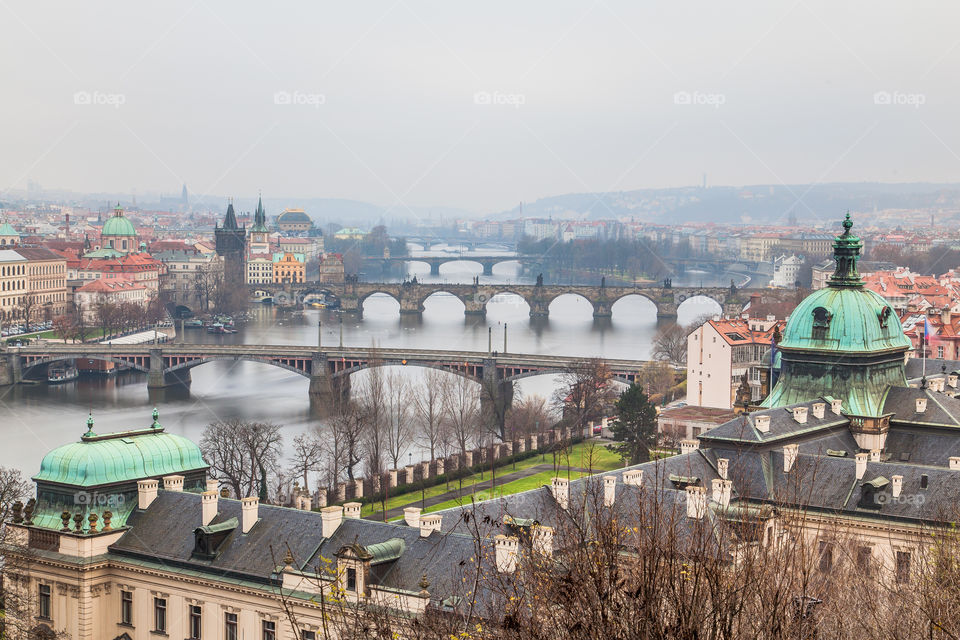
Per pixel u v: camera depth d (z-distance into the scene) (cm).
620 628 6688
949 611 8519
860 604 9162
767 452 19325
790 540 8875
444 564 14300
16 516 17850
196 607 16188
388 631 8031
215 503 16875
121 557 16938
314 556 15500
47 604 17238
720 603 6888
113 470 17888
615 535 7600
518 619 7256
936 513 16925
